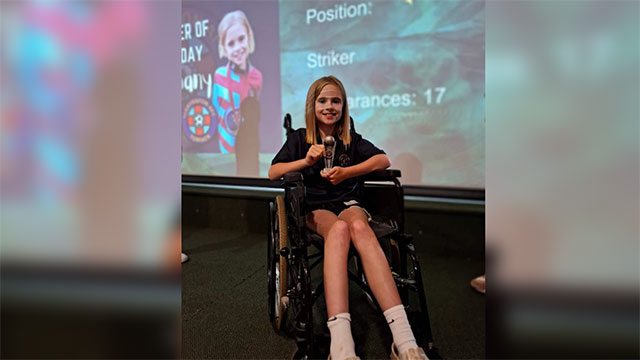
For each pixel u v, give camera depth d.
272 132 2.81
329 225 1.24
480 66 2.26
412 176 2.46
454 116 2.34
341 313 1.07
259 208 2.73
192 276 1.91
